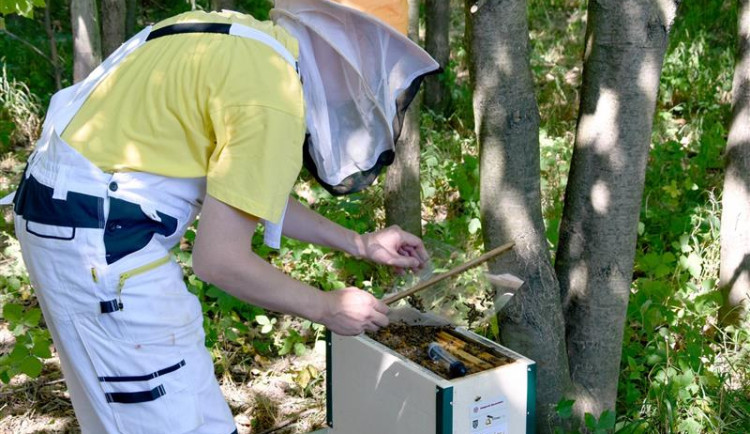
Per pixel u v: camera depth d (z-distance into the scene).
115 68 1.95
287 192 1.77
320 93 1.97
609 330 2.71
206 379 2.02
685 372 3.03
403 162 4.26
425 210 5.29
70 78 7.79
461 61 8.44
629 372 3.36
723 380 3.15
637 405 3.12
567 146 6.07
